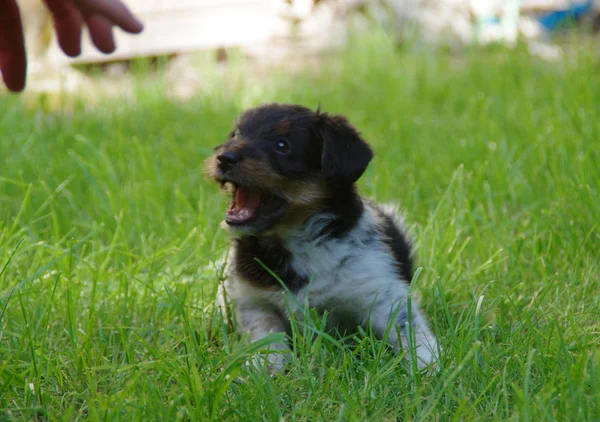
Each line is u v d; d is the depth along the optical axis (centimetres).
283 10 1608
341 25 1628
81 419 413
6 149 936
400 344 487
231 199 572
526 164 823
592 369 411
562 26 1619
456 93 1223
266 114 570
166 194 823
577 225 668
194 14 1596
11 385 440
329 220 545
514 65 1287
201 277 607
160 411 394
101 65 1608
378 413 407
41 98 1088
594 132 819
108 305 566
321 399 418
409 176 848
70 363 481
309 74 1414
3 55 542
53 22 548
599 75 1093
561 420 380
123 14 520
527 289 595
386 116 1133
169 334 498
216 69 1466
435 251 634
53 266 607
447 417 397
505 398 392
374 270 538
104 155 844
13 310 541
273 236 544
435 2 1655
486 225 684
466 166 857
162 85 1312
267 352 458
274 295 542
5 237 628
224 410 410
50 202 747
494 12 1681
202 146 1008
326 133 557
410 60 1424
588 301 558
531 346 479
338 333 517
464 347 459
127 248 647
